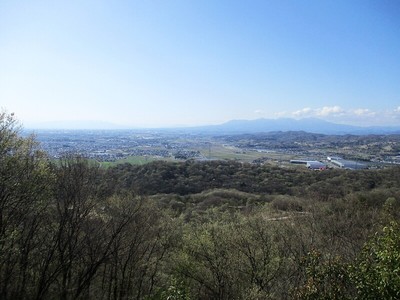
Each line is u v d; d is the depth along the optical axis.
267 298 16.52
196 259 20.77
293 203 32.69
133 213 19.92
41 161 16.23
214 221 23.56
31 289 17.30
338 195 41.25
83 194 18.27
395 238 8.47
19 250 15.33
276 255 19.89
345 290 9.06
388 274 7.86
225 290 20.05
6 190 14.50
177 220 24.73
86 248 19.38
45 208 16.62
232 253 20.44
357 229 19.62
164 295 11.78
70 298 18.61
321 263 9.84
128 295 22.09
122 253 21.64
